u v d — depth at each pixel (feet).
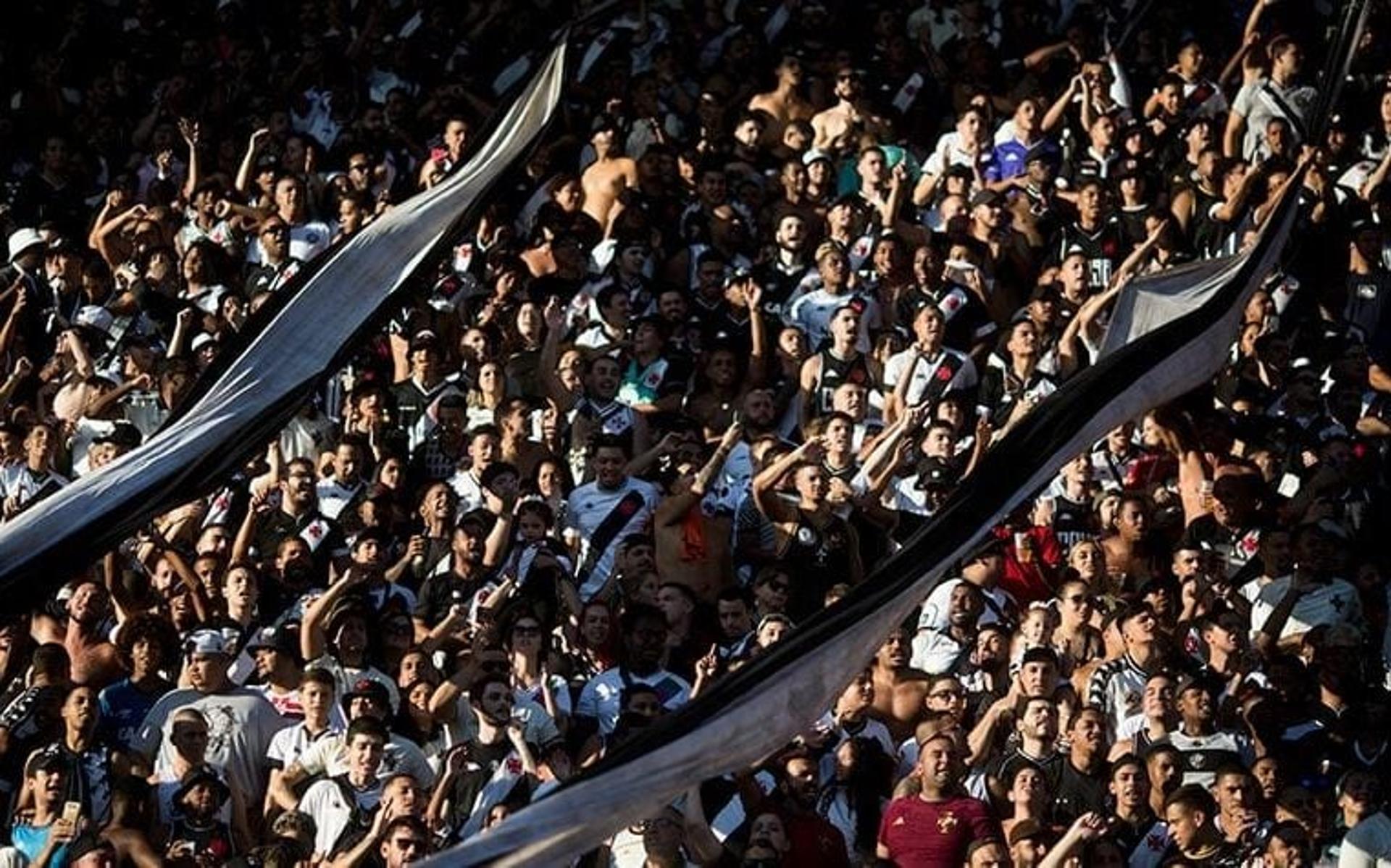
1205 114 205.98
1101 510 157.38
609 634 149.69
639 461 167.63
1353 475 166.20
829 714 140.56
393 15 226.79
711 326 181.68
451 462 172.35
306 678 140.67
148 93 224.33
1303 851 135.13
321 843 136.36
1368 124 205.98
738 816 135.03
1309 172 190.90
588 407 173.78
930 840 134.00
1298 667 147.33
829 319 181.68
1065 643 147.43
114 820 133.59
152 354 180.45
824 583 158.92
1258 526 164.35
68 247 191.93
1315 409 173.88
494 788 137.80
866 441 169.68
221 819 136.36
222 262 193.98
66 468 173.58
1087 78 200.95
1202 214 190.80
